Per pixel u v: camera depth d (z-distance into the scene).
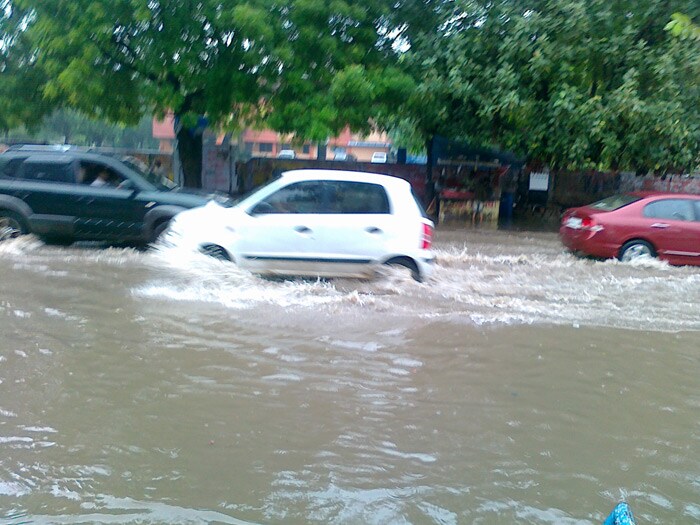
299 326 6.76
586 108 14.85
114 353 5.78
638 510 3.62
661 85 14.91
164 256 8.98
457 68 15.73
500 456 4.18
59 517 3.39
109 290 7.84
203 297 7.68
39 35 14.20
